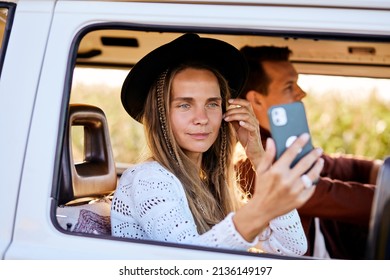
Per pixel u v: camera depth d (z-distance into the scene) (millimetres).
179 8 1754
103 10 1800
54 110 1791
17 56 1826
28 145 1787
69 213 2107
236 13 1719
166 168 2033
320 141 5938
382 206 1605
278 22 1696
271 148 1564
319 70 3023
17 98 1809
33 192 1771
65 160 2221
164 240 1844
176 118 2053
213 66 2215
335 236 2783
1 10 1880
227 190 2289
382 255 1599
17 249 1749
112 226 2006
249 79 2766
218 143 2279
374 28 1657
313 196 2684
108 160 2533
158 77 2113
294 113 1614
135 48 2941
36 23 1834
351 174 3264
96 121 2516
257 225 1639
